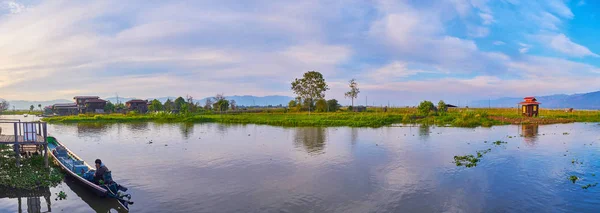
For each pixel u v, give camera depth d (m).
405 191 15.00
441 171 18.62
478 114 54.88
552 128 42.50
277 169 19.52
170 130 44.56
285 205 13.27
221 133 39.97
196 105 100.62
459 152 24.66
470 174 17.84
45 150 19.25
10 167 18.88
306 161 21.81
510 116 61.09
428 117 57.09
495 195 14.30
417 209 12.76
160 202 13.73
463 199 13.83
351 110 91.06
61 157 20.05
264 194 14.70
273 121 54.22
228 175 18.14
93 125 55.41
